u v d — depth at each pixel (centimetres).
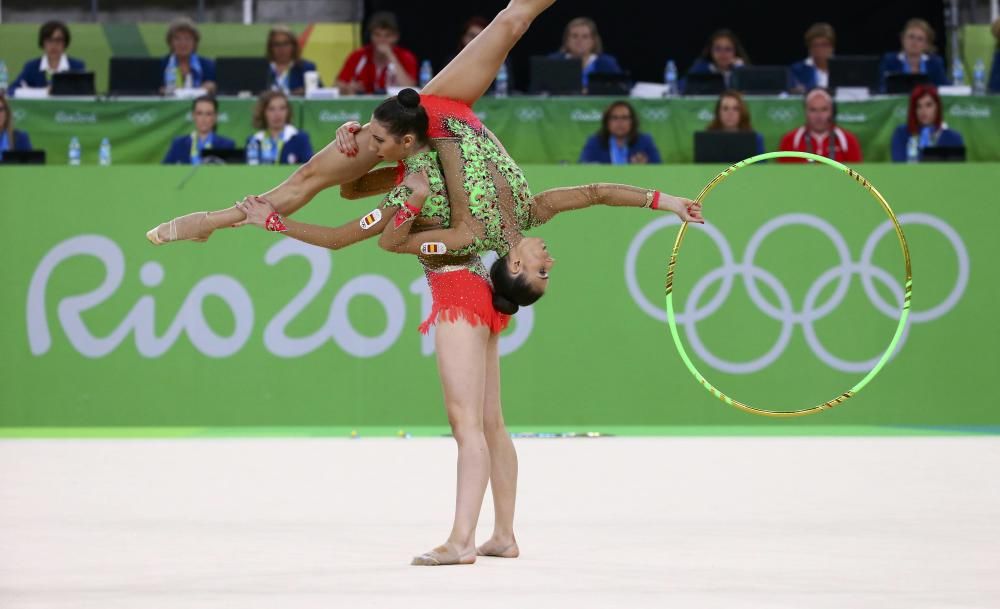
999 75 4456
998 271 3406
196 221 1466
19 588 1184
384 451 2767
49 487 2109
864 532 1597
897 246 3400
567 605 1089
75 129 3950
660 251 3384
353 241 1452
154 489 2088
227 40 4744
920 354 3400
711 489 2084
